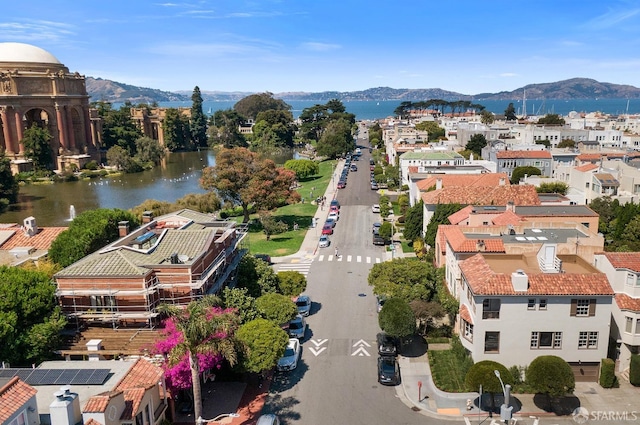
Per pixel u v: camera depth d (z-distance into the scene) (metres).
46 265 50.09
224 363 43.09
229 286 54.81
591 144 156.12
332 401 41.12
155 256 47.00
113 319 43.53
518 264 47.44
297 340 49.28
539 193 89.94
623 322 43.72
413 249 83.31
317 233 95.44
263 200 94.62
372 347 50.50
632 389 41.88
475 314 41.75
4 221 119.75
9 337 37.75
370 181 150.50
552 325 41.59
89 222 59.72
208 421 37.62
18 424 24.92
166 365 37.41
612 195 88.25
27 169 182.62
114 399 28.06
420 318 50.19
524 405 40.03
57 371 32.38
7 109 184.38
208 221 61.97
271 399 41.34
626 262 46.22
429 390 42.75
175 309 33.84
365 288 66.94
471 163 123.69
